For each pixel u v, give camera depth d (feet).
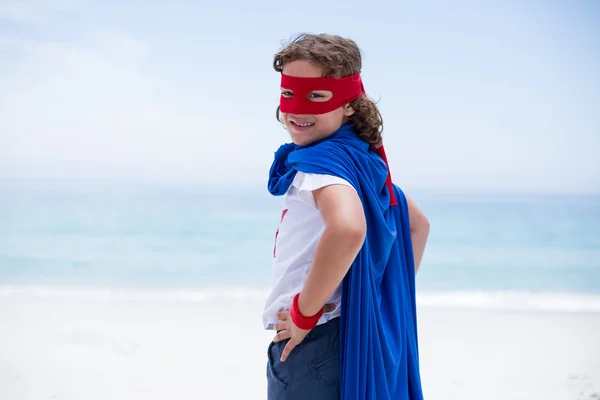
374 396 5.63
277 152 6.31
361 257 5.58
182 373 17.29
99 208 99.30
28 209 99.96
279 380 5.89
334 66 5.71
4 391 15.56
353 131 6.20
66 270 57.26
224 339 22.18
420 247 7.03
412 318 6.70
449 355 19.86
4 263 61.00
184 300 33.37
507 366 18.47
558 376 17.29
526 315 28.09
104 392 15.47
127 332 23.70
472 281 50.29
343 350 5.64
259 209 96.94
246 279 52.29
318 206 5.36
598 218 92.12
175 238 75.87
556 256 64.54
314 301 5.25
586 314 28.50
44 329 24.54
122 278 53.26
